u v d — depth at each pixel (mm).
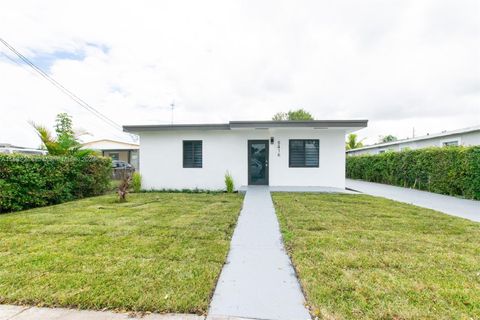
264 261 3176
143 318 2041
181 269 2865
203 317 2059
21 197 6520
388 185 13109
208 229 4492
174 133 10812
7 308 2170
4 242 3789
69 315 2078
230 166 10641
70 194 8117
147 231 4363
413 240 3828
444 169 9273
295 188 9758
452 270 2812
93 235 4168
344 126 9062
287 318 2053
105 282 2561
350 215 5543
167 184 10836
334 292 2371
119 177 16109
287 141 10375
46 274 2736
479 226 4633
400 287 2439
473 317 2004
